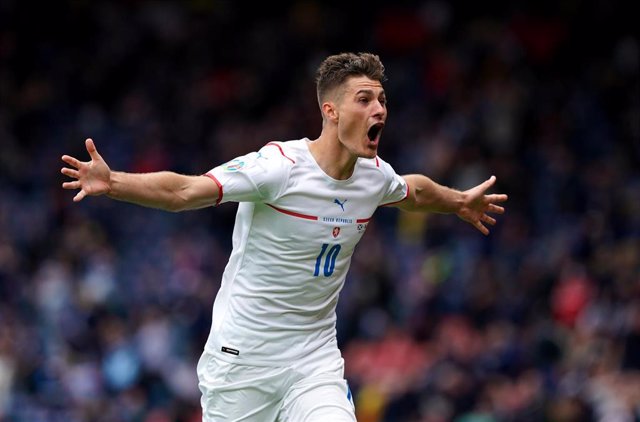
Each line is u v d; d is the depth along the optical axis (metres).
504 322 47.56
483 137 64.75
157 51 78.06
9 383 50.62
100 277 57.50
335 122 21.47
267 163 21.05
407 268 55.50
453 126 66.44
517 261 53.88
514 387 42.12
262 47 76.00
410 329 47.44
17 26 78.62
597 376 41.75
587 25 74.06
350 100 21.17
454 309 49.22
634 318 43.19
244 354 22.19
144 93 75.62
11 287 58.38
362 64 21.31
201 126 72.12
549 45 73.81
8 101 74.88
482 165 61.47
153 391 48.38
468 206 24.69
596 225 55.53
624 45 72.88
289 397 22.23
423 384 43.84
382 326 50.47
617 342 43.78
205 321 54.09
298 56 75.25
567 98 69.25
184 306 55.06
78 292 56.72
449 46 74.25
